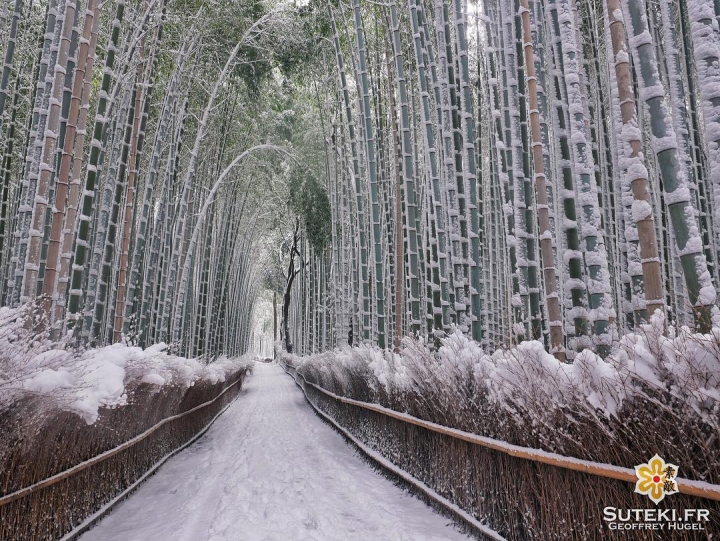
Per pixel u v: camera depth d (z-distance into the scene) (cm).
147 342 713
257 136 1134
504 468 247
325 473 450
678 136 265
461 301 422
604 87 416
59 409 230
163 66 778
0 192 521
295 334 2186
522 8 297
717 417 139
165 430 529
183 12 712
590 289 250
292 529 292
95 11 366
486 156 731
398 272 580
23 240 374
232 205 1204
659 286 200
